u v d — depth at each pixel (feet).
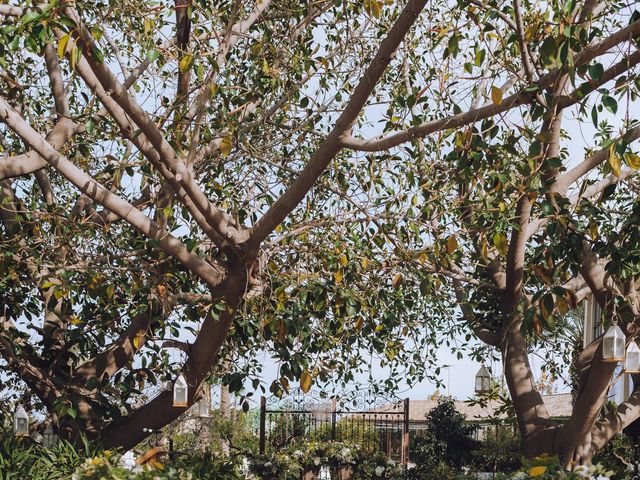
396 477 53.36
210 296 34.99
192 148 28.91
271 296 31.35
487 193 30.71
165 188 33.22
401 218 31.63
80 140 37.73
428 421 63.21
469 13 26.73
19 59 41.52
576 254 28.35
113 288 32.55
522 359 37.09
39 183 39.96
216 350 32.81
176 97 29.45
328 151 26.84
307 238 34.63
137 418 35.29
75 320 35.35
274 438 60.85
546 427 35.55
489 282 40.50
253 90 33.42
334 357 39.42
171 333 36.06
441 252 31.50
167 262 33.94
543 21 25.86
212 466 31.01
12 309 37.37
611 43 22.52
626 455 45.16
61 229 34.14
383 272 36.22
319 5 34.88
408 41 37.32
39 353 40.86
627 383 53.06
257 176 36.47
